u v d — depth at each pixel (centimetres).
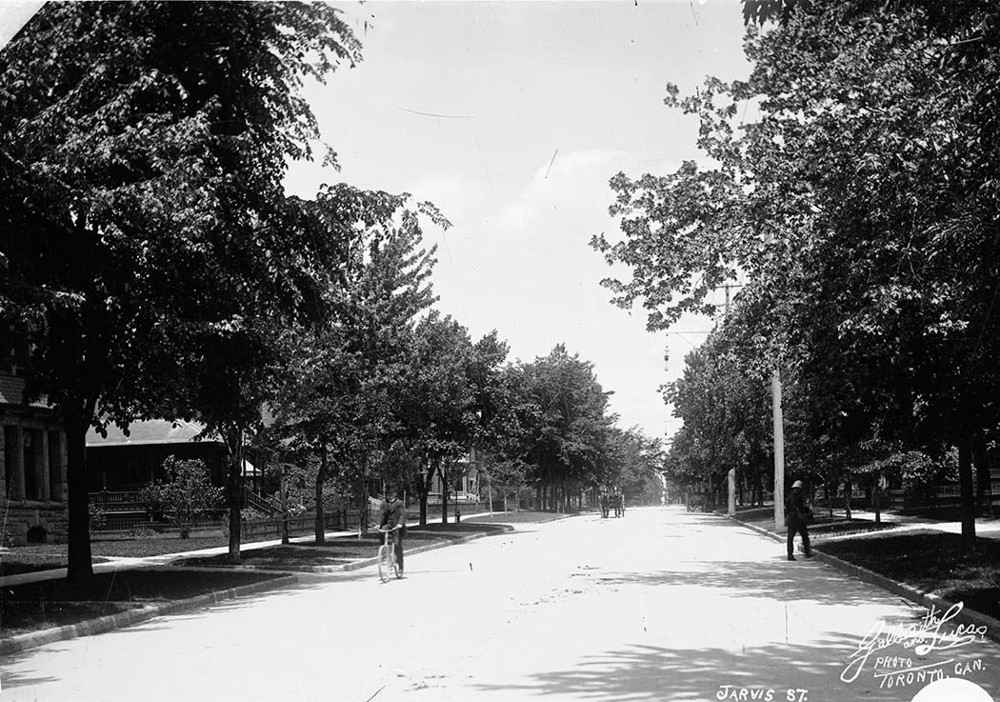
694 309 1903
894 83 1409
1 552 2475
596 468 8994
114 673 1050
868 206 1504
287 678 984
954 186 1413
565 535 4128
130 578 2109
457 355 4503
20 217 1575
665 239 1848
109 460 4741
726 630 1238
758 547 3062
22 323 1438
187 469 3906
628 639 1169
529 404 5081
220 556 2744
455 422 4597
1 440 3198
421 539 3731
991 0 1095
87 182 1511
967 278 1388
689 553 2800
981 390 1831
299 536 4191
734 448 5053
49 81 1533
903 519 4038
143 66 1661
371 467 3559
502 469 7094
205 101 1794
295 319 2100
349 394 3078
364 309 3005
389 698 872
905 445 2497
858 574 1980
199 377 2006
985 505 4156
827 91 1505
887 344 1712
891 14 1373
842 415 2148
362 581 2167
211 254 1716
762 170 1706
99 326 1766
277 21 1767
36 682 1007
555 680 923
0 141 1447
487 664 1022
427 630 1297
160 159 1549
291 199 1906
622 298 1917
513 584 1928
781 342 1808
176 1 1680
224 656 1139
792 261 1666
